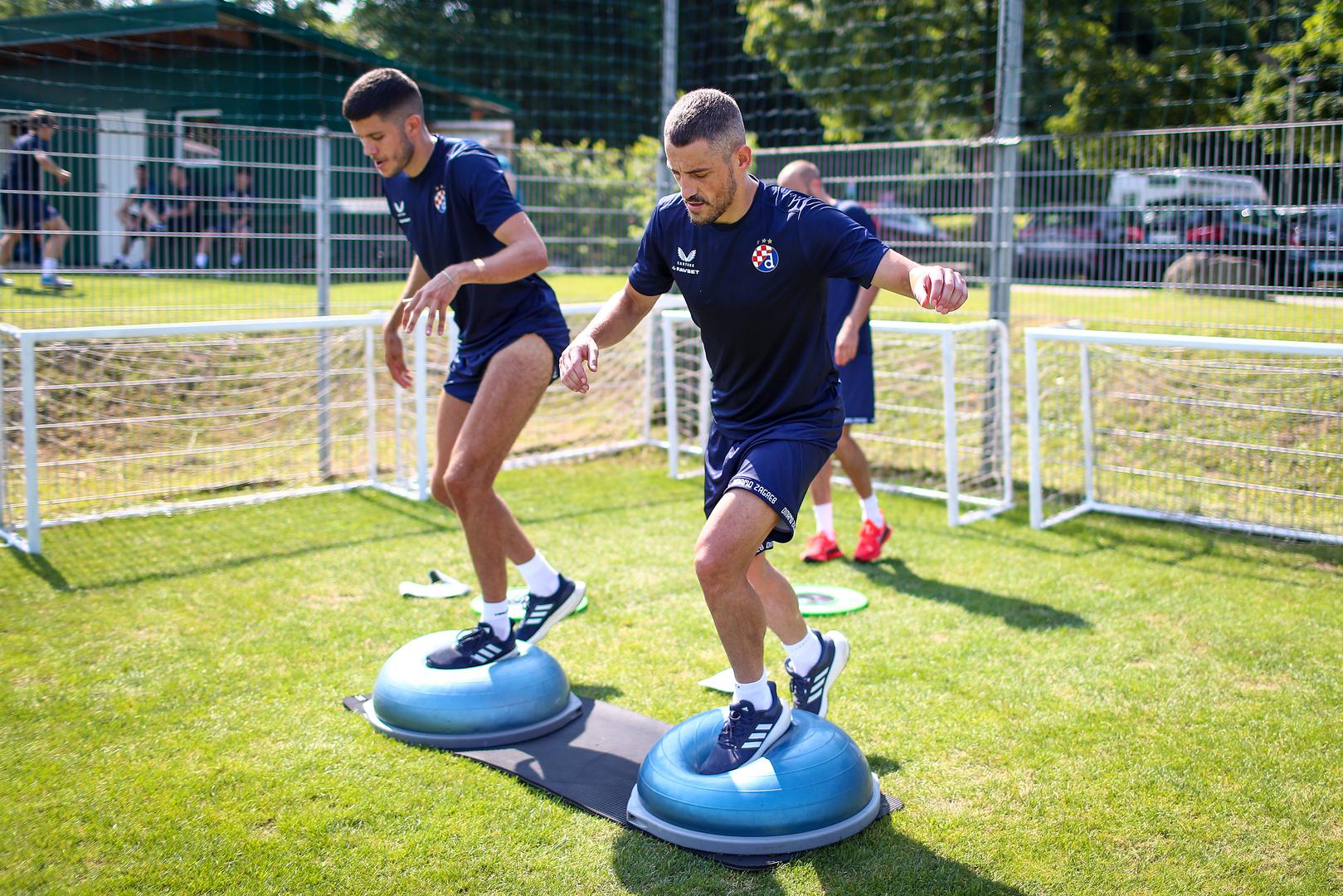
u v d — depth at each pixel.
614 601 4.44
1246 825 2.68
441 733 3.14
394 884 2.45
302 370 6.96
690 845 2.57
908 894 2.40
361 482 6.53
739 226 2.61
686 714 3.38
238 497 6.09
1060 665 3.72
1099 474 6.05
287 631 4.07
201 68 10.55
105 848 2.59
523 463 7.09
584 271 7.48
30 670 3.66
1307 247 5.22
